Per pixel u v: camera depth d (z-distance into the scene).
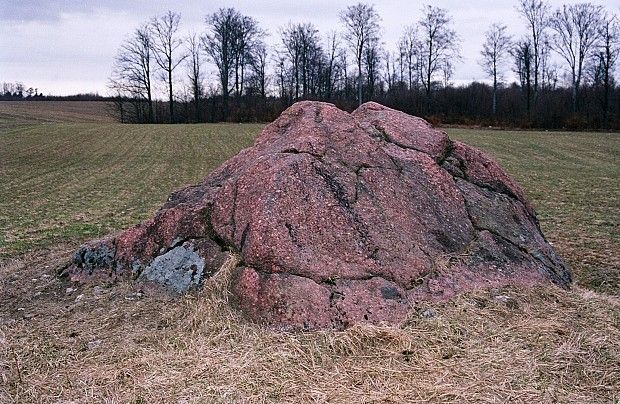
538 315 5.00
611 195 15.70
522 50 58.06
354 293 4.84
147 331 4.77
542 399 3.80
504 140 36.44
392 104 56.69
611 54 52.22
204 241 5.64
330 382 3.94
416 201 5.92
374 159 6.15
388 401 3.73
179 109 66.75
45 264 7.23
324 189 5.57
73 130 41.62
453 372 4.09
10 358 4.43
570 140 36.41
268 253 5.04
